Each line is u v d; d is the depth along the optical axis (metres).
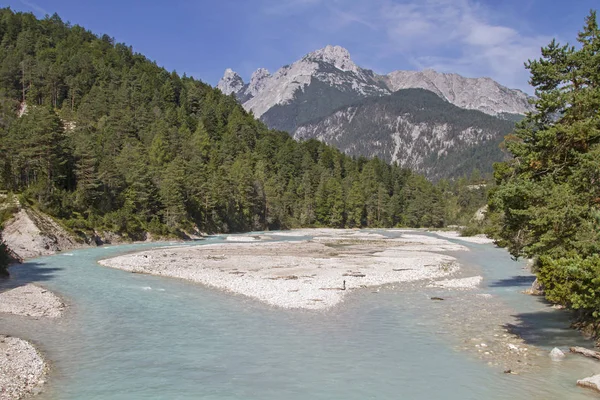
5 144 81.81
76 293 35.84
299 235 122.69
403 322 27.67
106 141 128.62
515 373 19.17
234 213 134.00
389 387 17.66
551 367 19.92
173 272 47.22
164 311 29.92
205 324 26.70
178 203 100.56
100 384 17.67
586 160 20.50
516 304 33.16
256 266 52.72
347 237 115.19
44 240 64.81
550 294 27.00
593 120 21.94
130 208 89.44
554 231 21.16
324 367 19.77
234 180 138.38
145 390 17.14
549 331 25.89
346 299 34.25
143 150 126.62
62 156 86.44
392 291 37.94
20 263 53.09
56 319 27.61
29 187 76.62
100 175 87.50
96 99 159.12
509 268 54.81
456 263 58.81
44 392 16.83
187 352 21.62
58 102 165.62
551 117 25.23
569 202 20.62
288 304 32.12
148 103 178.50
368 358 20.98
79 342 23.06
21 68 168.12
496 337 24.62
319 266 52.94
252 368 19.59
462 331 25.78
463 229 130.75
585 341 23.92
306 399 16.48
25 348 21.47
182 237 97.25
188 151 143.00
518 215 23.80
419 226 186.25
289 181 180.62
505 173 40.38
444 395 16.89
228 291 36.91
